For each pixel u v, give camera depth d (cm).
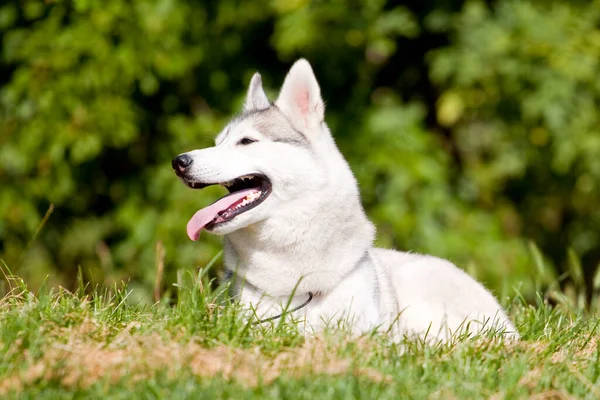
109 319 606
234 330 573
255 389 486
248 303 647
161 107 1434
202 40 1374
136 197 1368
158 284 812
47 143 1297
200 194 1324
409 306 703
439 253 1305
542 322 688
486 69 1320
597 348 600
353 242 645
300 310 638
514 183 1525
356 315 630
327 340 555
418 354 570
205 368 519
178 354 526
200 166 647
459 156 1491
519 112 1393
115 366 508
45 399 468
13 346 527
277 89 1410
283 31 1324
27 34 1336
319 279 635
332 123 1402
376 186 1357
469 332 666
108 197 1452
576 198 1512
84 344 542
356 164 1354
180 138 1345
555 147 1356
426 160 1355
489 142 1462
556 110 1316
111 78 1289
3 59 1360
